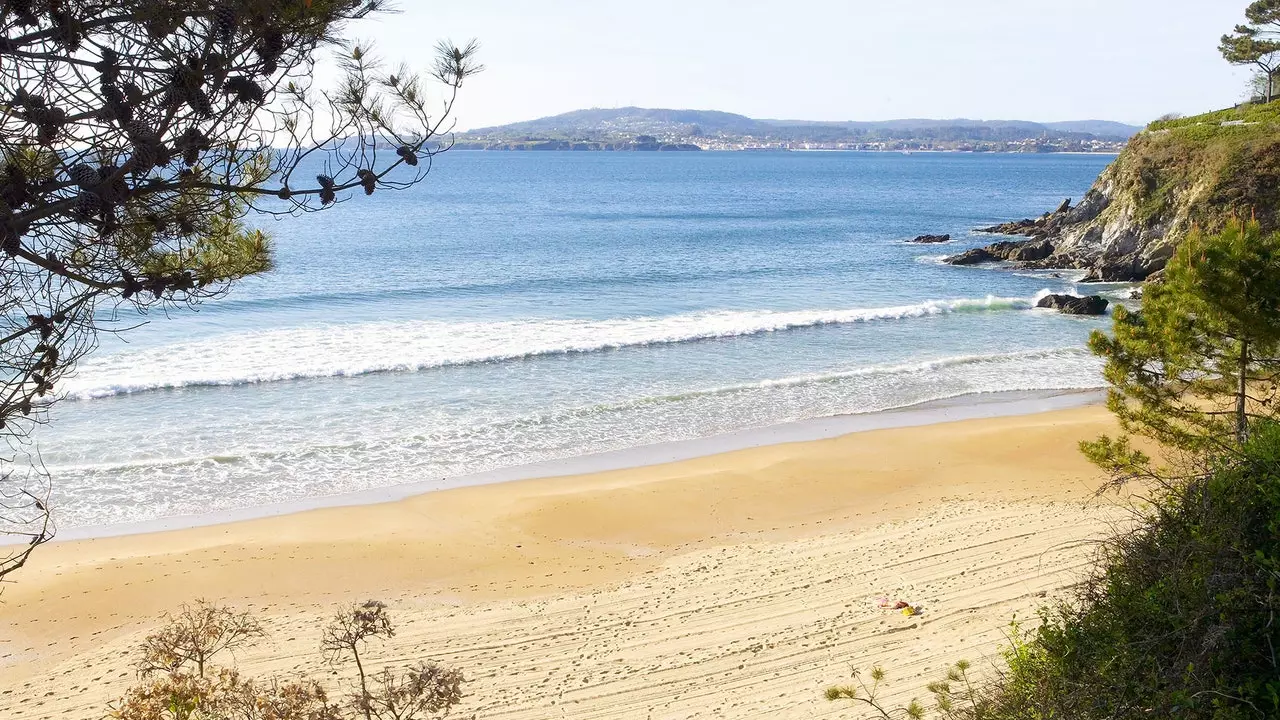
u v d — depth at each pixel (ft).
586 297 134.10
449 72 14.89
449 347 99.19
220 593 46.91
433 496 60.34
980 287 149.18
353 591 47.26
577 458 67.92
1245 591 17.62
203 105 12.71
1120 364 43.27
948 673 29.55
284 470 64.44
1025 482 62.54
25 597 45.78
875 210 311.47
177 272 16.80
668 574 48.98
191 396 80.59
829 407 81.41
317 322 112.06
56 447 67.26
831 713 31.17
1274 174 149.48
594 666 38.37
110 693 37.09
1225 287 37.68
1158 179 166.81
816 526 55.93
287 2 13.07
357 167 14.79
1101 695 18.65
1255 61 217.36
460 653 40.11
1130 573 21.09
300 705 24.02
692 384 87.76
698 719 33.12
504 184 459.32
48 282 14.46
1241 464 20.81
